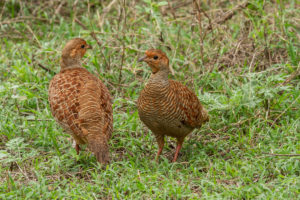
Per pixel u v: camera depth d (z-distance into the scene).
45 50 16.31
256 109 13.57
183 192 10.06
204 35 16.22
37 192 10.06
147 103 11.09
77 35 18.53
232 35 17.66
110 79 15.61
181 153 12.57
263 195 9.68
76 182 10.85
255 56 15.95
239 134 12.52
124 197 10.09
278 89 13.44
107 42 16.47
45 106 14.33
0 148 12.46
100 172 11.27
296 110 13.59
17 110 13.84
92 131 10.51
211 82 15.16
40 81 15.23
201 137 13.00
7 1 20.22
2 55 17.08
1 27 19.08
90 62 15.86
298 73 14.52
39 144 12.53
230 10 17.44
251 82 13.51
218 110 13.45
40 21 20.08
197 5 15.72
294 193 9.70
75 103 10.77
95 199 9.98
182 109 11.30
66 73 11.81
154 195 10.02
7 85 14.05
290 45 15.28
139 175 10.55
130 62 16.48
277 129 12.43
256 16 17.70
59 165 11.49
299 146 11.65
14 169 11.52
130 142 12.45
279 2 16.91
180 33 17.66
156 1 20.34
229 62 16.20
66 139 12.70
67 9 20.91
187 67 16.08
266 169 10.95
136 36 17.22
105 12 18.67
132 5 19.44
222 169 11.25
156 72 11.01
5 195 9.91
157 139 11.91
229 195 9.84
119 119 13.41
